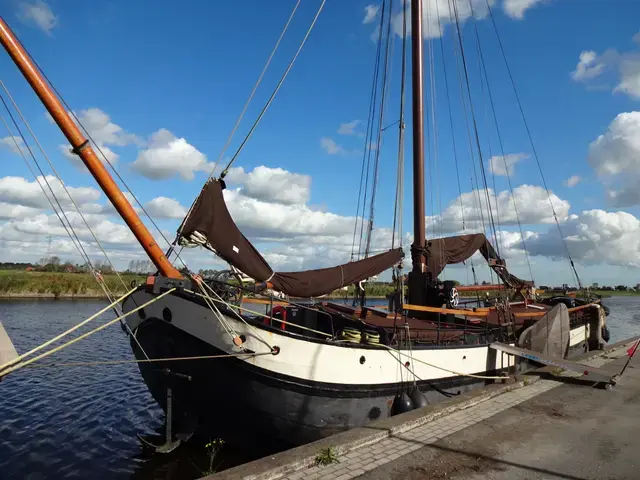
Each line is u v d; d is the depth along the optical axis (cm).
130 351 2033
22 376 1545
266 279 785
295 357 745
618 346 1616
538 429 660
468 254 1412
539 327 1218
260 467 485
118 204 679
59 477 796
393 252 1078
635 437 631
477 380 1038
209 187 722
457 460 537
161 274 741
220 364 733
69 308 3547
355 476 489
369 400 817
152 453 878
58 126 623
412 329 963
